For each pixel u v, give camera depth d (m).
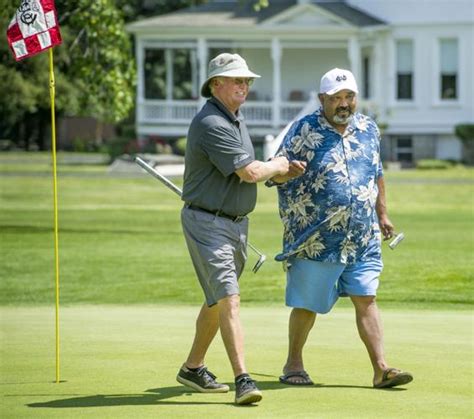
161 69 113.19
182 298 30.73
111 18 47.94
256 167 16.02
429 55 98.69
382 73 99.81
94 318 25.22
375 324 17.16
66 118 137.38
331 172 17.12
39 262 39.38
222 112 16.22
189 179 16.38
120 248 43.72
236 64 16.14
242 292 31.67
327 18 98.88
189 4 125.50
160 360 19.03
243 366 15.69
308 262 17.31
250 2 105.75
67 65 57.00
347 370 18.14
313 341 21.03
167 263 38.84
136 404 15.58
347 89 16.86
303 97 102.88
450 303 28.98
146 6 125.00
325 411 14.99
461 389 16.50
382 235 18.27
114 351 19.98
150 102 102.75
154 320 24.75
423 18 98.31
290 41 100.25
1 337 21.86
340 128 17.25
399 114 99.44
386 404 15.44
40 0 17.39
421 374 17.70
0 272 36.91
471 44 97.75
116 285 33.44
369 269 17.38
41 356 19.52
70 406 15.48
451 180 79.06
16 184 76.88
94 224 54.41
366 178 17.25
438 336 21.78
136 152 98.38
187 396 16.17
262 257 17.11
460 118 98.25
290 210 17.41
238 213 16.36
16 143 135.62
